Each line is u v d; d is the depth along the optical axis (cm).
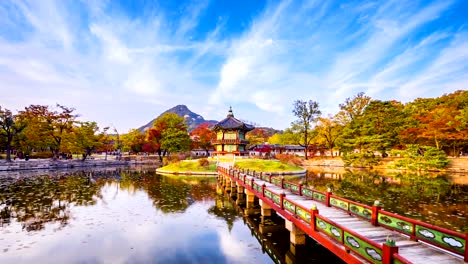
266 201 1544
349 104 6394
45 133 5397
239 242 1263
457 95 5566
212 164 4694
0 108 4950
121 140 8769
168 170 4569
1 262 1037
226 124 5706
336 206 1284
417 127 5053
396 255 559
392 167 5056
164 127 7444
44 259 1066
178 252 1141
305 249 1134
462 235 688
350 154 5547
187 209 1919
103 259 1069
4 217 1670
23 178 3700
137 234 1366
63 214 1750
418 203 1959
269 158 5419
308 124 6581
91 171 4988
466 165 4369
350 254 741
